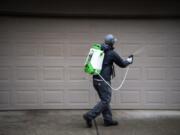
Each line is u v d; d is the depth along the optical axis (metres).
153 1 5.47
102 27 5.52
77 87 5.52
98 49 4.48
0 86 5.45
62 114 5.26
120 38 5.55
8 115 5.20
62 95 5.52
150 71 5.58
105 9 5.43
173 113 5.39
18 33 5.45
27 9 5.35
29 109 5.50
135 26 5.55
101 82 4.50
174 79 5.59
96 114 4.49
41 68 5.49
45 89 5.50
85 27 5.50
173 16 5.55
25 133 4.32
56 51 5.50
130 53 5.56
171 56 5.59
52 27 5.48
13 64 5.46
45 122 4.82
